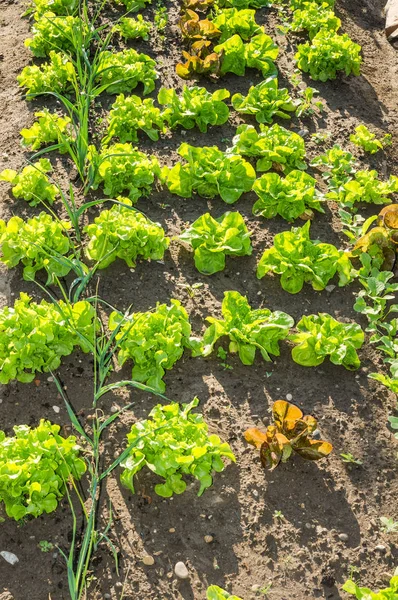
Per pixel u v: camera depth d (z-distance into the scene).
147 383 2.75
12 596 2.50
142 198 3.16
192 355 2.81
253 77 3.58
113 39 3.62
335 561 2.57
